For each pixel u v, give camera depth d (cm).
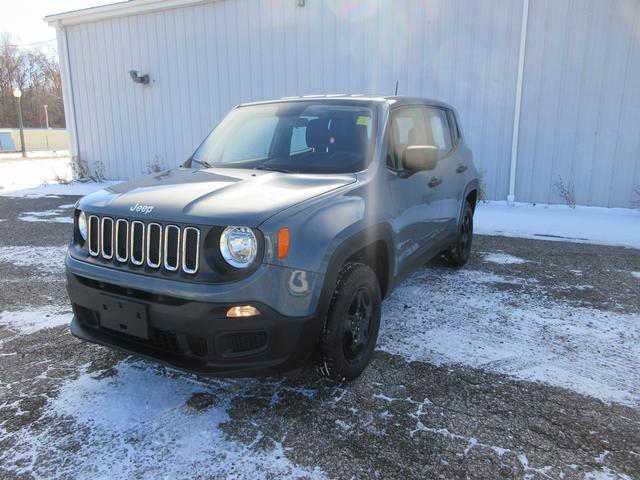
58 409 272
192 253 243
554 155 895
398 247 347
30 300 448
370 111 365
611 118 845
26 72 7044
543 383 300
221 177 311
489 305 430
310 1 1012
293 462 230
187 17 1152
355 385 297
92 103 1348
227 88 1148
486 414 268
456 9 901
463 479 219
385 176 335
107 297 262
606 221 786
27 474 222
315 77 1044
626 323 391
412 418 264
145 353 257
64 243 677
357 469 225
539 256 596
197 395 287
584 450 238
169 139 1259
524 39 864
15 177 1692
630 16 799
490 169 941
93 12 1247
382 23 962
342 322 277
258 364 244
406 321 393
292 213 253
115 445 242
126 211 261
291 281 245
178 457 233
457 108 938
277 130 378
